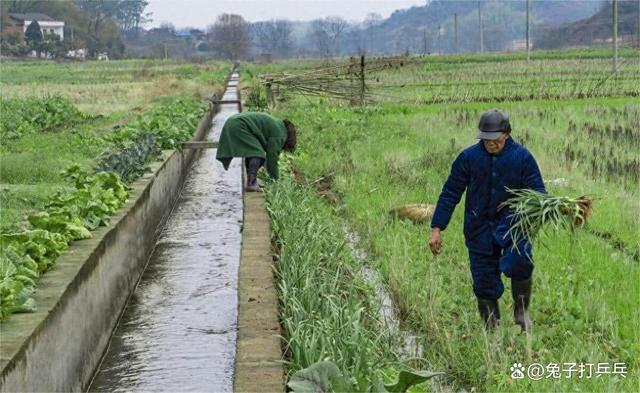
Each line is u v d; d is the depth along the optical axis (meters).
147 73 67.56
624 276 8.67
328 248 9.38
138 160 12.92
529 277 7.21
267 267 8.65
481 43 107.94
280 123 13.39
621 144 18.42
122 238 9.22
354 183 14.58
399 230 10.90
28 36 124.06
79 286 7.02
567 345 6.86
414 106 30.78
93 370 7.30
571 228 6.95
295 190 12.85
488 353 6.50
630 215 11.48
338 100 31.92
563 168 14.95
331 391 4.86
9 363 5.05
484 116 7.22
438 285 8.48
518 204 6.95
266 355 6.21
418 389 5.68
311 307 7.06
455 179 7.46
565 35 157.75
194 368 7.35
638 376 6.29
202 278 10.17
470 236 7.38
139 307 9.09
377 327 7.44
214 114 34.88
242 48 152.38
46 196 12.40
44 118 24.64
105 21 150.88
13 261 6.75
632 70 50.69
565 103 30.69
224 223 13.41
